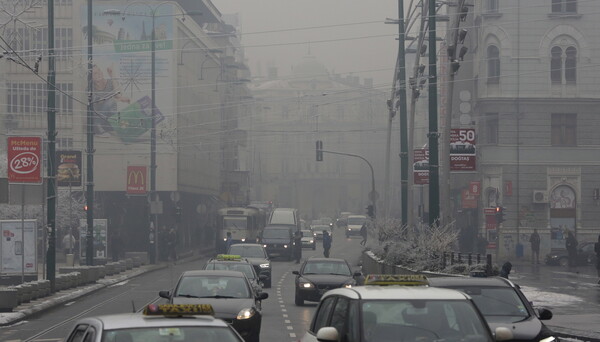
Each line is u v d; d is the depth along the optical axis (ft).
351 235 592.60
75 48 412.16
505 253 346.74
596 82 350.64
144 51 415.85
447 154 170.30
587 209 348.38
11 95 409.90
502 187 349.00
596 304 149.18
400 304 52.70
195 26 468.75
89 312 159.33
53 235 189.47
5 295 148.77
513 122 350.64
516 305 78.18
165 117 417.28
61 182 264.52
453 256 150.41
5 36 360.48
